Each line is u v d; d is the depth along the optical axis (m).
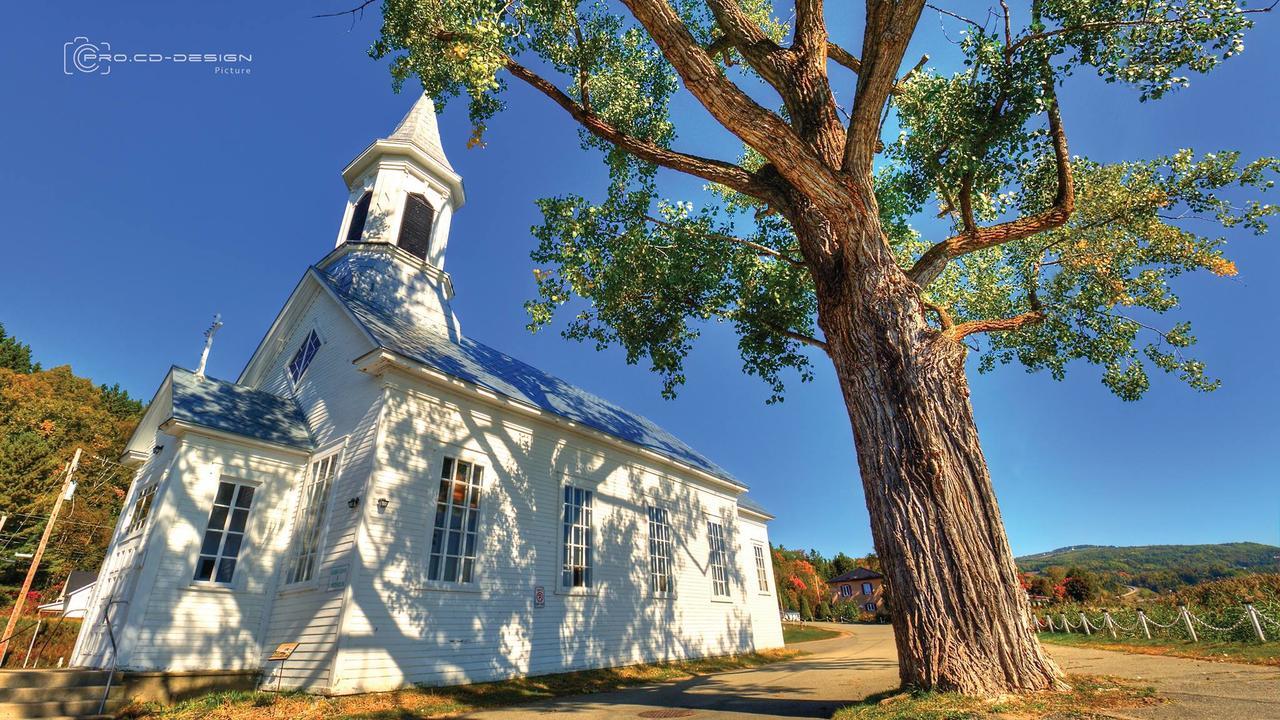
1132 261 12.68
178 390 11.34
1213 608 15.63
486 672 10.87
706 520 19.22
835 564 70.38
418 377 11.51
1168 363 12.89
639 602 15.10
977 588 6.12
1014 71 8.00
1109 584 39.34
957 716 4.98
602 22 10.41
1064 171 8.10
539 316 10.96
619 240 11.43
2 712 7.63
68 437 34.38
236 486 11.04
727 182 8.55
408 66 10.17
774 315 12.20
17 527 26.02
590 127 9.02
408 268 16.91
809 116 7.74
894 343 7.07
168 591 9.69
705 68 6.78
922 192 9.85
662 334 12.72
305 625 9.81
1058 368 14.34
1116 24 7.53
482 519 11.88
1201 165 11.18
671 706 8.31
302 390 13.48
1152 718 4.67
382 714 8.18
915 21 6.18
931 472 6.53
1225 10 7.16
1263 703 5.11
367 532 9.91
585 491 14.75
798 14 8.04
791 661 16.73
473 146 10.97
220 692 9.59
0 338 44.66
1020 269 13.49
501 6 8.80
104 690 8.63
